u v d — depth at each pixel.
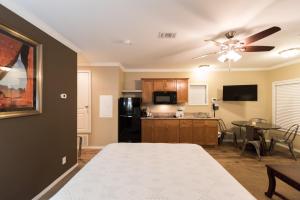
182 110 5.96
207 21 2.35
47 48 2.58
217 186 1.41
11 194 1.95
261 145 4.54
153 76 6.02
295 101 4.78
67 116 3.20
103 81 5.10
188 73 6.00
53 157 2.76
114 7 2.02
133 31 2.71
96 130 5.13
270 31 2.11
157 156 2.13
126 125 5.17
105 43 3.27
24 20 2.12
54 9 2.06
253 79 5.86
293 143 4.82
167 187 1.40
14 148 1.99
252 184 3.00
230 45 2.67
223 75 5.95
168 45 3.36
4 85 1.82
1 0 1.80
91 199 1.22
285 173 2.32
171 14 2.18
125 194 1.29
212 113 5.97
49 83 2.63
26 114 2.12
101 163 1.89
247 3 1.93
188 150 2.37
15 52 1.96
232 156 4.43
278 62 4.96
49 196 2.49
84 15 2.21
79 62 4.98
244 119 5.89
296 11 2.09
